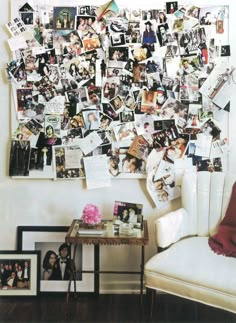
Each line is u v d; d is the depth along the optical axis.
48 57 2.41
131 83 2.42
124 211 2.24
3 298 2.43
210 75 2.41
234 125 2.44
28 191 2.50
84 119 2.44
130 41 2.40
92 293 2.46
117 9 2.38
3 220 2.51
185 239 2.19
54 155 2.46
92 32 2.39
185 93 2.42
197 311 2.26
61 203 2.50
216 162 2.46
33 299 2.42
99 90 2.43
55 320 2.16
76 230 2.17
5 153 2.47
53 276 2.47
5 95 2.44
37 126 2.45
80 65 2.41
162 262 1.92
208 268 1.84
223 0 2.38
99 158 2.46
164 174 2.46
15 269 2.45
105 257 2.52
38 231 2.50
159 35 2.39
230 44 2.40
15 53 2.40
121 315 2.21
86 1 2.38
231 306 1.67
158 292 2.48
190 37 2.39
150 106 2.43
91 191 2.49
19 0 2.38
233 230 2.12
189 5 2.38
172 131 2.45
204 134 2.45
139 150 2.45
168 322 2.14
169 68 2.41
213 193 2.30
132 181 2.48
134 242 2.05
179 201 2.47
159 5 2.38
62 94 2.43
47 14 2.39
